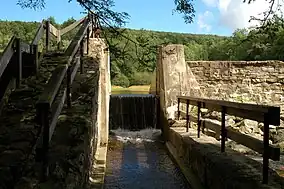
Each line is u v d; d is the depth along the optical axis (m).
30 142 3.48
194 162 5.34
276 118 3.14
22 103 4.43
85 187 3.69
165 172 5.91
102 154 6.29
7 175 2.88
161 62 9.62
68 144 3.48
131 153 7.37
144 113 10.30
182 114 8.18
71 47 4.61
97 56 7.13
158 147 8.02
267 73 9.91
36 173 2.85
